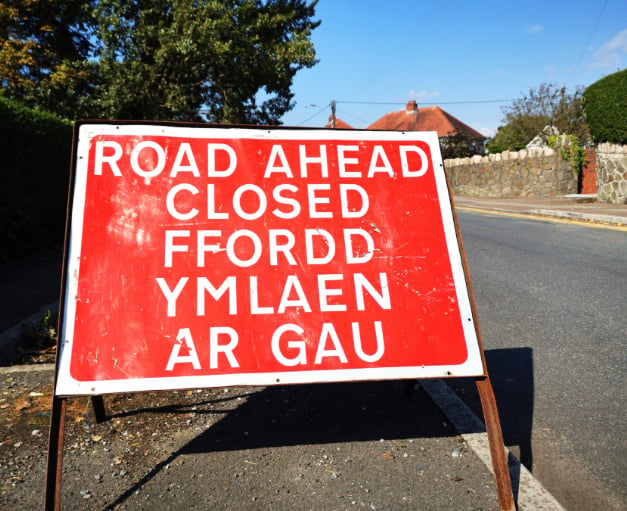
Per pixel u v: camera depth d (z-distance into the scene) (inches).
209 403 130.9
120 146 98.9
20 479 97.2
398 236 101.8
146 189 97.5
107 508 89.2
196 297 93.6
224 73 832.9
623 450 107.5
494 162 896.9
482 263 299.3
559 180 788.0
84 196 95.3
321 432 116.0
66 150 388.5
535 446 110.5
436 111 2209.6
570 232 394.6
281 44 892.6
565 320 190.7
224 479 97.7
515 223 474.9
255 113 996.6
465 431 115.2
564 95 1374.3
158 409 127.3
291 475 99.0
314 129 105.9
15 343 170.9
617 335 172.4
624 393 132.7
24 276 275.3
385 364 94.6
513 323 191.5
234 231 98.0
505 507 86.7
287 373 92.3
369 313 96.8
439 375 94.7
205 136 102.1
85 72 757.9
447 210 105.0
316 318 95.4
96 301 90.7
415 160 107.1
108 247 93.5
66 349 87.7
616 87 513.3
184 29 759.1
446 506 89.4
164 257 94.7
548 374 146.8
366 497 92.0
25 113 326.6
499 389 139.6
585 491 94.8
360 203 103.0
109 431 116.0
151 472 100.1
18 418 121.6
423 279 99.9
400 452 107.2
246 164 102.0
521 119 1380.4
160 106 828.6
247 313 94.1
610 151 553.6
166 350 90.2
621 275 249.8
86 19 794.8
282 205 100.8
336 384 142.7
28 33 776.9
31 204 336.2
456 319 98.1
